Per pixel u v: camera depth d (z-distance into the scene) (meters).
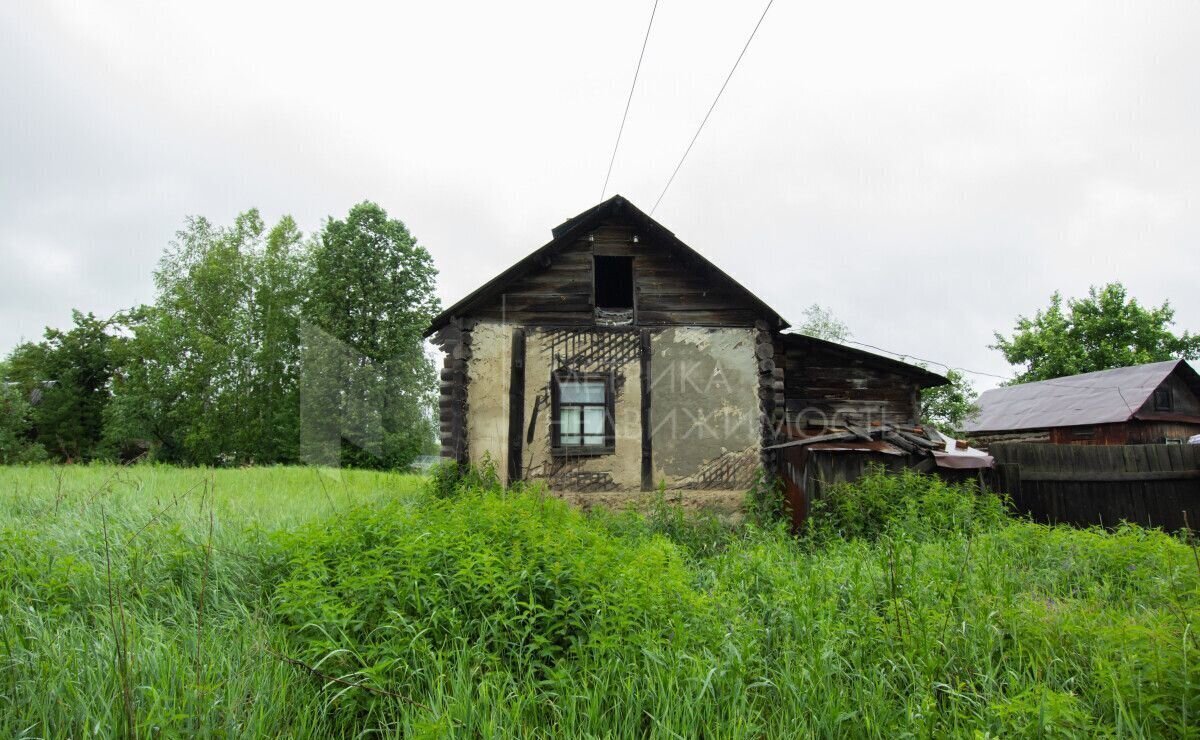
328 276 32.41
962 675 4.14
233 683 3.82
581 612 4.55
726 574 6.21
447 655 4.11
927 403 26.41
